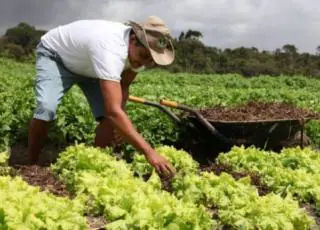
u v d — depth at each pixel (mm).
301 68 32438
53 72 3088
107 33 2609
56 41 3080
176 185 2467
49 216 1798
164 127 4184
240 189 2336
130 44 2629
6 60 21422
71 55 3016
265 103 4441
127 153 3689
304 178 2623
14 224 1692
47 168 2789
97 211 2092
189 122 3723
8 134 3955
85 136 4098
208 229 1953
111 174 2477
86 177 2309
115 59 2529
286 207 2131
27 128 4012
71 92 4570
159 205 1926
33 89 5207
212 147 3848
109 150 3010
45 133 3180
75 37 2955
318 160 3021
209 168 2889
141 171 2770
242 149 3098
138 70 2766
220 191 2311
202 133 3764
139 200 1970
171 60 2645
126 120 2414
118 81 2512
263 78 14742
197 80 13727
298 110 4172
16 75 10523
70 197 2367
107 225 1845
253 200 2211
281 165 2938
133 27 2586
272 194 2312
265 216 2053
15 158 3703
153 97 5570
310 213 2482
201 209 1958
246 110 4070
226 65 32031
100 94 3289
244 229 2033
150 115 4227
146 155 2363
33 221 1732
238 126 3639
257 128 3676
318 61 33906
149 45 2561
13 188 2020
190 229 1865
